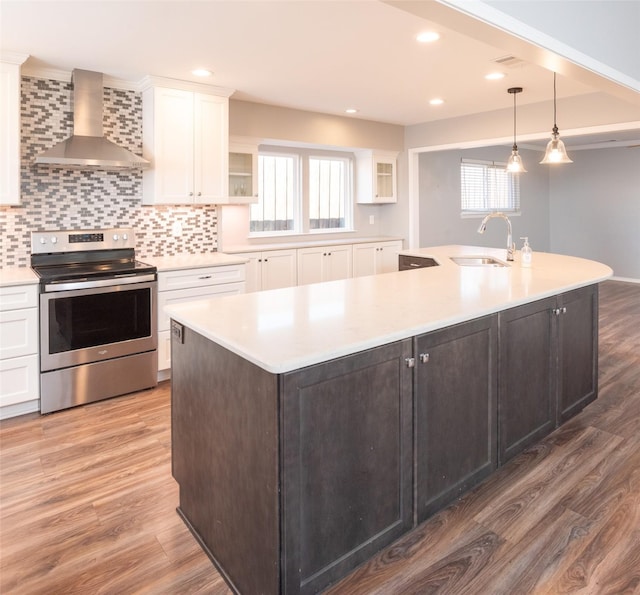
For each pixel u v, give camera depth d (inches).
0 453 108.8
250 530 65.2
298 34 120.1
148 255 171.6
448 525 82.1
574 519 83.1
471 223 303.4
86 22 111.3
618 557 73.8
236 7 104.4
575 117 187.8
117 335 140.6
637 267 333.4
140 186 167.0
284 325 74.8
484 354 87.9
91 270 139.2
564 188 363.3
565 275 123.3
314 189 245.6
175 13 107.0
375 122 236.8
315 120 213.9
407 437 74.7
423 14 72.3
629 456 104.1
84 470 101.6
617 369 158.9
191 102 163.3
